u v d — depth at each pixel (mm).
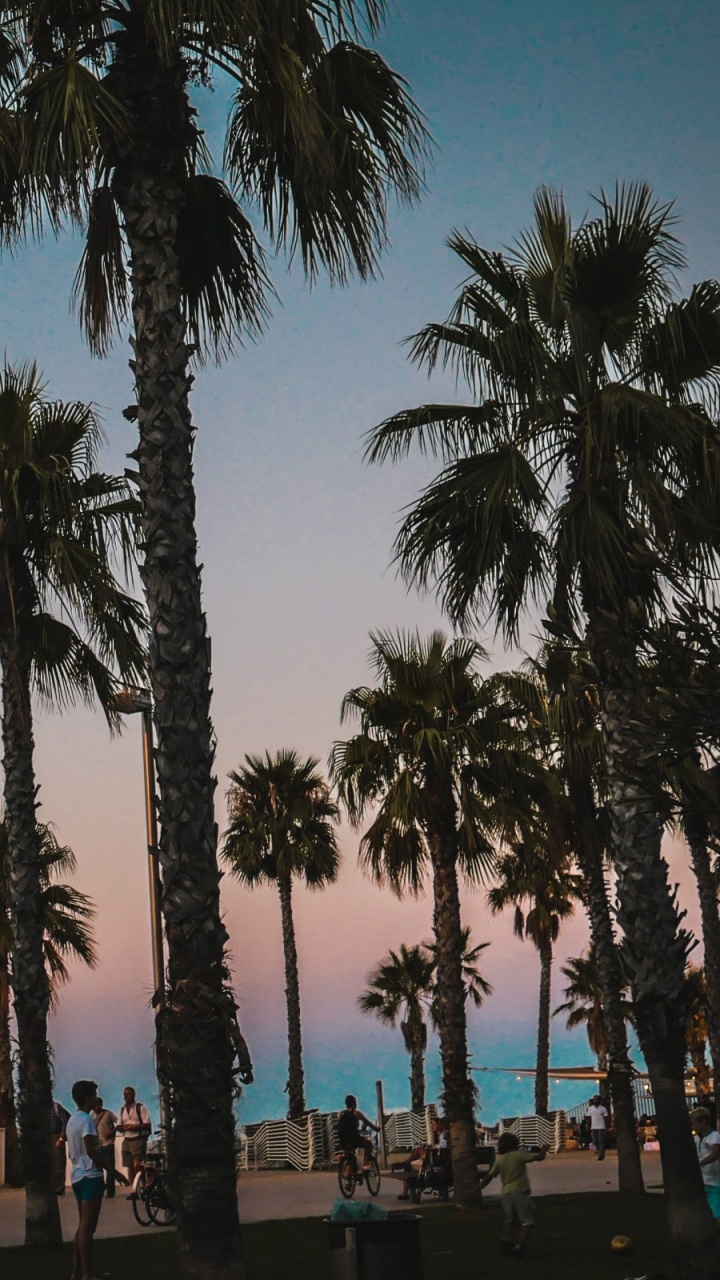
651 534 12711
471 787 22797
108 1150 20594
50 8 10016
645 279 13094
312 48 10273
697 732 9383
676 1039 12539
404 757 22922
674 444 12812
